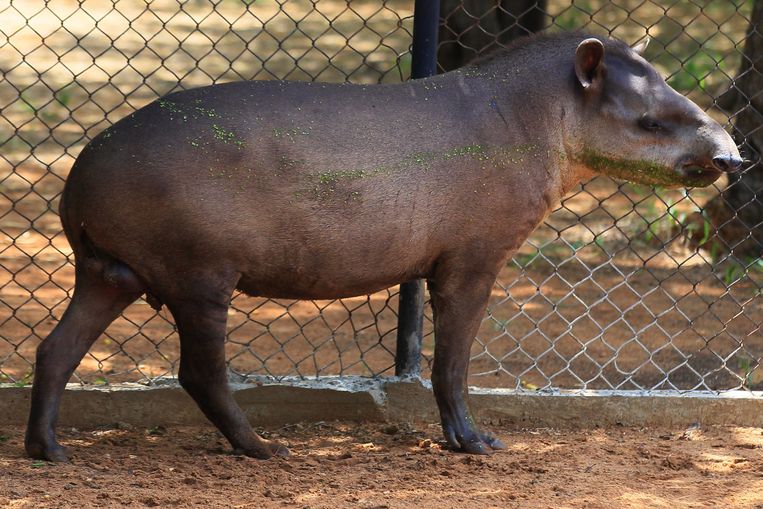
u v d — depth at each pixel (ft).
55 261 50.08
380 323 44.42
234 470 27.71
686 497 26.40
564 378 38.14
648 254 52.95
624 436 32.22
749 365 38.96
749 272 50.26
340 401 32.50
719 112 69.51
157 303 28.12
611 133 28.96
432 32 31.48
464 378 29.86
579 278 50.11
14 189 60.59
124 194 25.91
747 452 30.55
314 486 26.66
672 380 37.76
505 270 51.26
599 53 28.30
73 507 24.57
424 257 28.22
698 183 29.04
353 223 27.02
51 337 27.86
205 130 26.30
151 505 24.95
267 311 45.47
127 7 119.55
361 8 120.98
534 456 29.68
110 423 31.94
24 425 31.73
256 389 32.24
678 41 95.96
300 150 26.66
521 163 28.40
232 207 26.18
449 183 27.68
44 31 105.09
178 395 32.07
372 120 27.45
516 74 28.94
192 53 99.71
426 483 27.09
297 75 90.99
